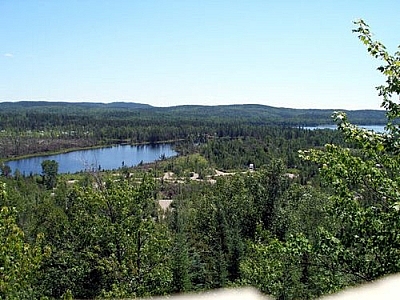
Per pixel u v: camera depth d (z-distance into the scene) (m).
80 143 198.62
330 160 9.07
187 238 41.00
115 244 19.05
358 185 9.06
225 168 128.75
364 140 8.80
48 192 79.94
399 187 8.52
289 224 34.84
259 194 41.22
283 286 19.55
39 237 12.02
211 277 35.50
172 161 143.62
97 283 19.78
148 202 20.03
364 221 8.58
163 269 19.16
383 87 8.95
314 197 33.81
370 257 8.83
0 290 9.30
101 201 19.20
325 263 9.35
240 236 39.06
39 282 18.97
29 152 172.50
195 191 94.06
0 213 10.26
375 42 8.87
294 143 130.25
